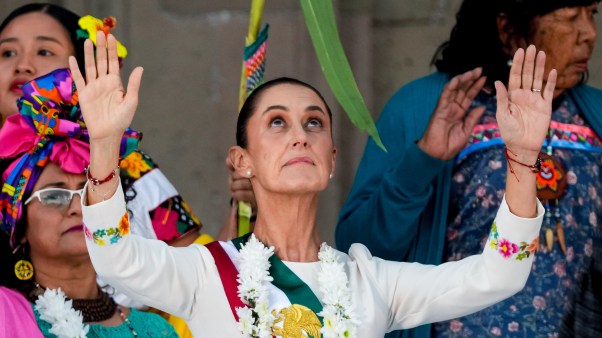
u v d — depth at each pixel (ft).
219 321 35.91
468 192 44.98
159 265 35.37
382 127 47.09
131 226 45.83
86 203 34.68
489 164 45.03
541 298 44.01
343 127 61.67
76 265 38.58
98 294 39.42
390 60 62.95
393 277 37.58
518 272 35.96
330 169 37.63
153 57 63.16
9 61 46.78
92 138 34.04
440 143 43.52
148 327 39.91
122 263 34.71
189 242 47.24
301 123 37.47
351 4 62.18
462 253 44.83
